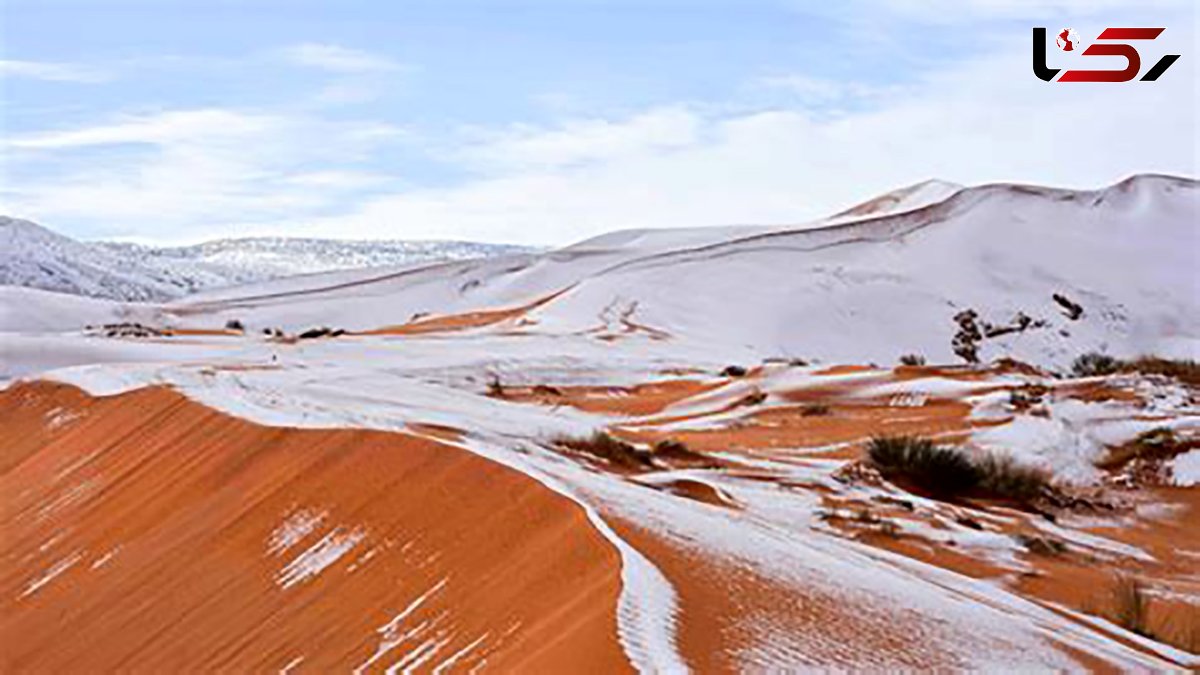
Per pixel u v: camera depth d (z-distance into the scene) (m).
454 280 156.75
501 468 14.53
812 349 87.56
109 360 56.91
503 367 51.84
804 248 110.69
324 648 11.91
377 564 13.44
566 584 10.72
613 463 21.05
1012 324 98.69
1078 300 105.62
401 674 10.64
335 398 27.81
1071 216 127.62
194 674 12.85
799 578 11.23
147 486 20.48
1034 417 28.66
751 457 25.08
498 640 10.21
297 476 17.23
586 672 8.13
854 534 17.09
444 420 23.16
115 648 14.41
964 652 9.80
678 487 18.75
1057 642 11.02
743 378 40.97
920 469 22.41
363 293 151.88
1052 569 16.56
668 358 60.12
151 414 24.86
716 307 92.88
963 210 125.31
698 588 10.09
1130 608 13.94
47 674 14.61
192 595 15.10
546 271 154.88
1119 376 31.97
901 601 11.25
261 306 144.25
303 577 14.14
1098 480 24.91
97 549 18.58
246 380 32.53
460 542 13.00
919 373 37.88
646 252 162.88
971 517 19.89
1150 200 134.62
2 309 121.00
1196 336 102.69
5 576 19.33
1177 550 19.53
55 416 30.78
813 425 31.41
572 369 53.12
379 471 16.06
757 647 8.80
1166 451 25.52
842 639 9.44
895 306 98.88
